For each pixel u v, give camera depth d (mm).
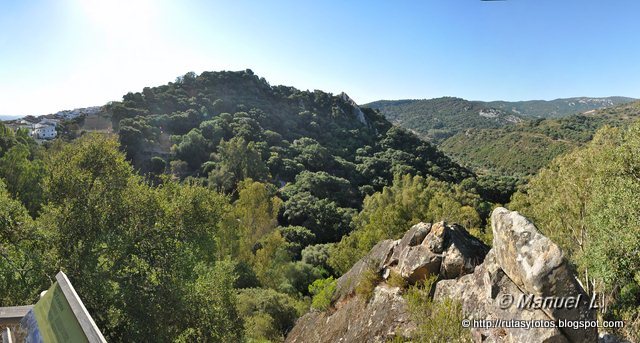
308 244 47219
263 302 22625
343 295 11133
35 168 26984
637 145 11945
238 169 59438
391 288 8898
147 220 13188
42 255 11484
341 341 9078
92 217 12461
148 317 11547
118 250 12125
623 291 11070
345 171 77188
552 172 21734
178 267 13062
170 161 63344
